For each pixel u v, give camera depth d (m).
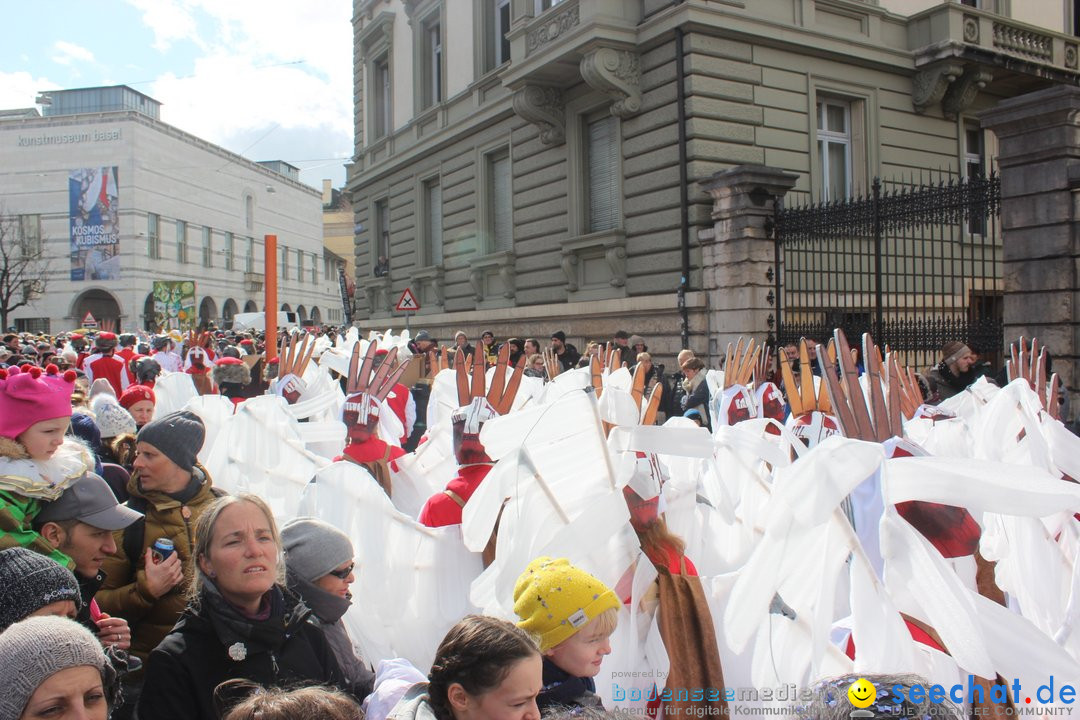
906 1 16.30
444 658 2.11
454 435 4.04
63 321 45.12
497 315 18.23
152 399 5.54
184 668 2.41
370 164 25.31
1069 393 8.54
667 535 3.20
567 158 16.23
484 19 19.05
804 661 2.89
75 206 44.28
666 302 13.77
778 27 14.09
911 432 4.48
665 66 13.78
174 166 47.31
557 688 2.45
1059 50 17.22
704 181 12.93
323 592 2.82
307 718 1.84
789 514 2.84
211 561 2.48
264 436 5.02
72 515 2.92
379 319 24.58
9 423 2.87
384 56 24.47
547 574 2.53
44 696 1.79
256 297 55.81
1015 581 3.33
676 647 3.00
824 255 13.85
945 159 16.53
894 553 2.70
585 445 3.13
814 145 14.66
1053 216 8.66
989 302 15.90
